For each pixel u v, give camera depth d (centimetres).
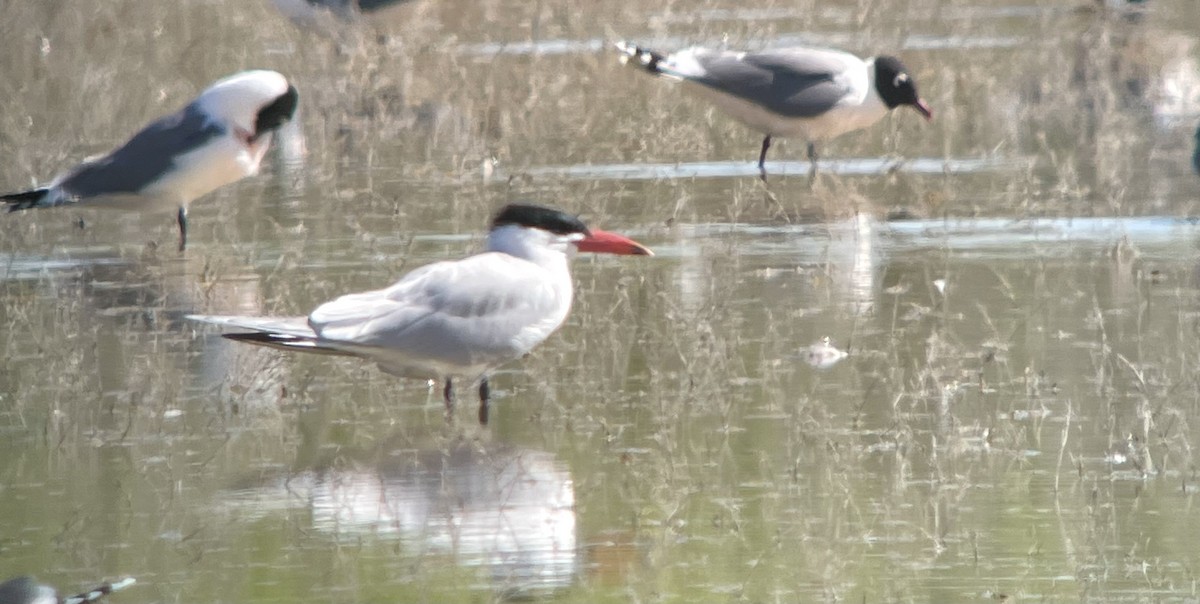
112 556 866
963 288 1362
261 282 1425
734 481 954
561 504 924
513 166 1905
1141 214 1630
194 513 923
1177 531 870
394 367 1056
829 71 1811
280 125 1542
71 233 1644
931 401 1078
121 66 2320
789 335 1231
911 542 865
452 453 1009
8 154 1936
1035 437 1015
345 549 868
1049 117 2128
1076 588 803
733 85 1803
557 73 2347
